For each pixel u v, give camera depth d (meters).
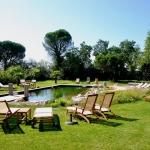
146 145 3.99
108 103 6.66
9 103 9.75
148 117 6.45
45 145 4.00
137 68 33.34
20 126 5.42
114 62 30.17
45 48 40.38
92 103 6.00
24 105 9.31
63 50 40.06
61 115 6.83
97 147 3.89
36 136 4.56
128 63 33.66
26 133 4.79
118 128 5.17
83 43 40.41
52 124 5.61
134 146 3.94
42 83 26.53
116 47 37.94
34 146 3.95
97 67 32.22
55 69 37.44
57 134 4.70
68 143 4.10
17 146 3.95
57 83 26.92
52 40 38.84
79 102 9.73
